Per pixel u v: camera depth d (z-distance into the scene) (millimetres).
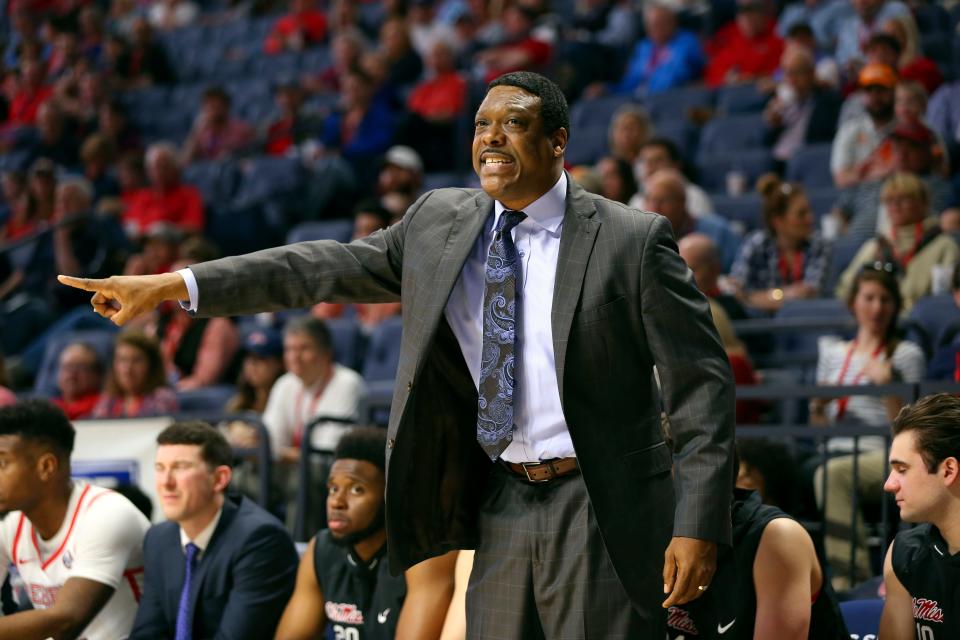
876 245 22625
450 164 35938
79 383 23016
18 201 36531
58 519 14727
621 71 39312
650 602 9086
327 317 27062
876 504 17625
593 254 9102
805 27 33719
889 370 18531
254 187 37219
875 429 16109
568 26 42688
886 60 29062
